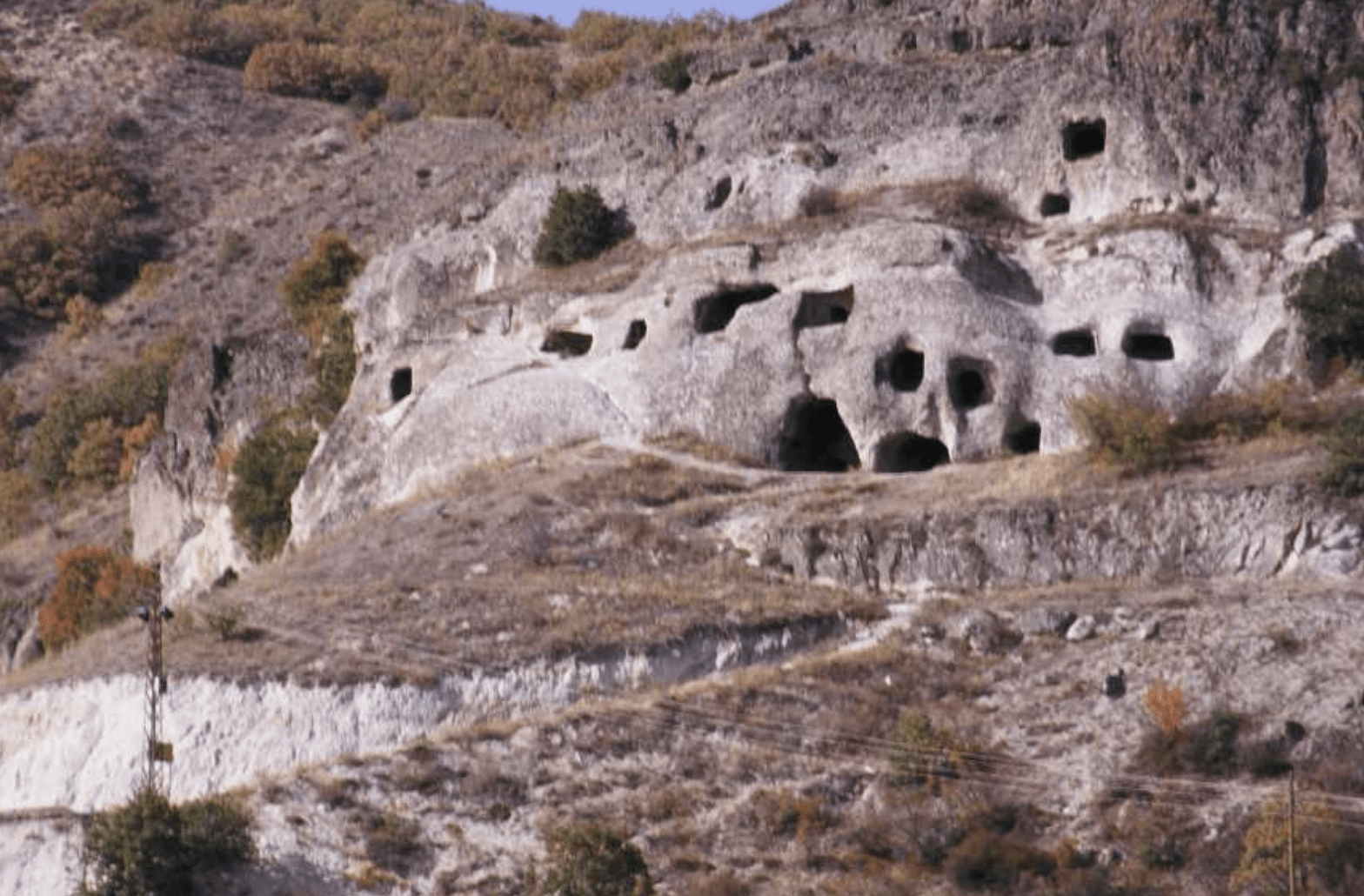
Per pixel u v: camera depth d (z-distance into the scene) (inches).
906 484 6540.4
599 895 5251.0
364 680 5974.4
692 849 5472.4
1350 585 5876.0
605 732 5777.6
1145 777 5428.2
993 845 5300.2
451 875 5541.3
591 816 5600.4
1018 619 5944.9
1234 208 6879.9
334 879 5595.5
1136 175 6958.7
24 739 6402.6
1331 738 5398.6
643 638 5959.6
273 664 6097.4
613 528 6491.1
